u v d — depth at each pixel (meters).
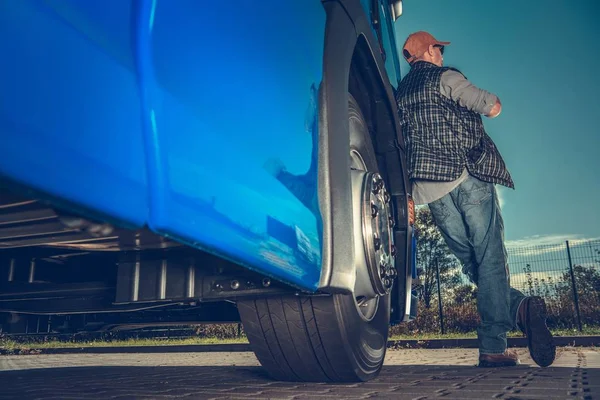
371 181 2.00
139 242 1.24
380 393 1.72
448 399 1.53
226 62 1.09
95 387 2.27
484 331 2.94
